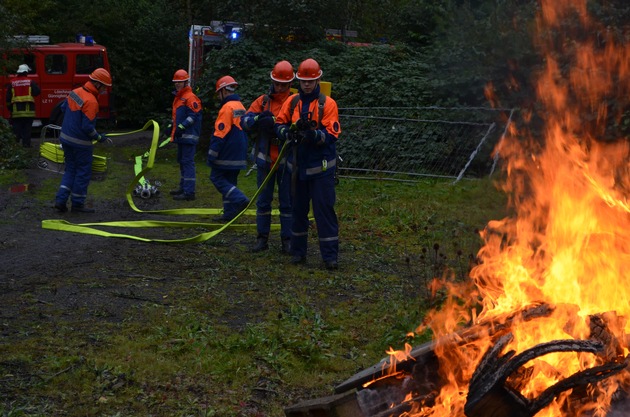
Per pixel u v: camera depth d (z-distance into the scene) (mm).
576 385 3467
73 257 8477
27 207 11562
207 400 4898
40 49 23672
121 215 11461
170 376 5223
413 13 22141
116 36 28141
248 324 6273
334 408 3939
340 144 15617
